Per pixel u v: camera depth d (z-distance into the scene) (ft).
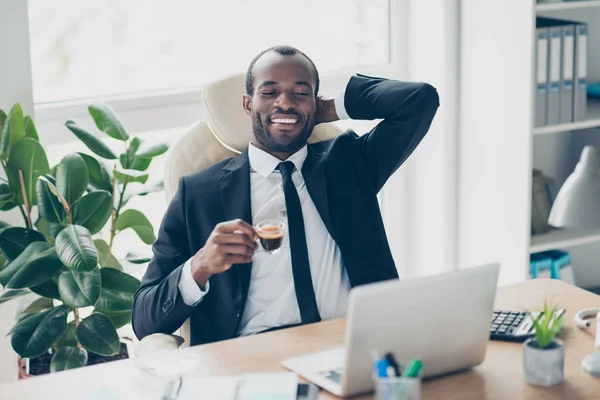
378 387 5.46
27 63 10.21
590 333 7.12
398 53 12.76
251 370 6.60
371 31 12.69
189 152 9.10
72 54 11.22
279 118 8.71
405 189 13.24
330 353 6.82
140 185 10.34
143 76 11.63
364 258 8.68
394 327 5.98
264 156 8.83
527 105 11.30
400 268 13.48
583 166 7.00
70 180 9.19
